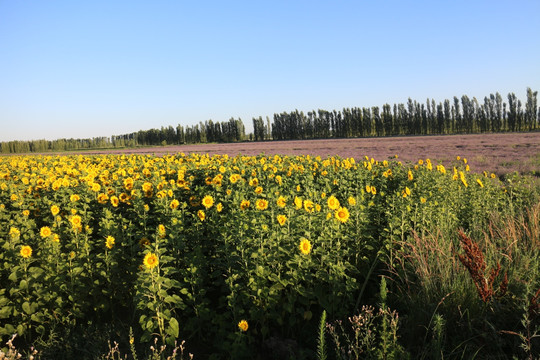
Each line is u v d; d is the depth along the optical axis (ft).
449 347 11.41
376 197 24.50
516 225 17.83
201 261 15.85
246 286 14.07
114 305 16.40
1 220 22.13
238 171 35.65
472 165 60.13
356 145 144.66
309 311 14.17
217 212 20.30
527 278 12.91
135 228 20.01
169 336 12.67
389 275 16.40
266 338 13.85
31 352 13.19
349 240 17.17
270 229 16.12
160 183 26.11
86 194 25.26
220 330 13.10
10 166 50.62
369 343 10.39
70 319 15.40
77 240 17.39
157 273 12.88
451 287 13.10
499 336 11.07
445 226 18.69
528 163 58.44
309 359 12.12
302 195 26.61
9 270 16.24
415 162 66.49
